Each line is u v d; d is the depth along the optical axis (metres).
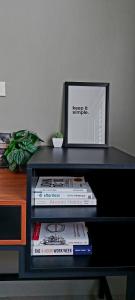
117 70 1.47
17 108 1.45
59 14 1.41
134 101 1.49
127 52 1.46
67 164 0.91
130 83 1.48
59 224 1.20
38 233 1.10
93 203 1.05
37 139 1.41
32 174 0.94
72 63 1.45
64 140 1.45
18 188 1.08
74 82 1.44
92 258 1.03
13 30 1.41
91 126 1.46
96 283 1.60
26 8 1.40
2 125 1.46
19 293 1.58
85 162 0.94
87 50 1.44
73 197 1.04
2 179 1.24
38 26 1.41
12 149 1.32
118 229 1.22
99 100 1.46
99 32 1.44
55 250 1.04
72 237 1.07
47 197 1.03
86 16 1.42
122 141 1.51
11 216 0.92
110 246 1.12
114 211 1.00
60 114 1.47
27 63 1.43
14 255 1.54
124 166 0.92
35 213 0.96
